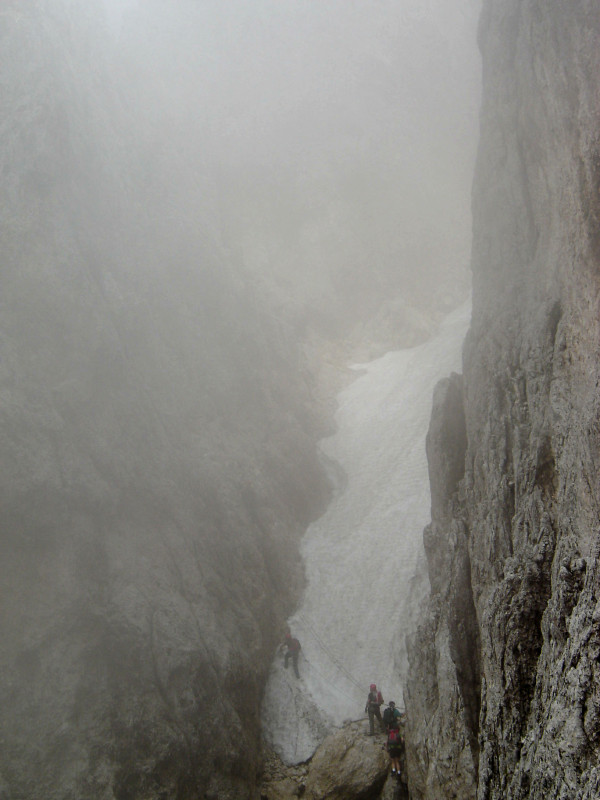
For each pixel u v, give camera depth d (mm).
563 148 17516
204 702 21250
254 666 24547
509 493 17141
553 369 16016
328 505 33906
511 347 20719
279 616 27844
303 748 23547
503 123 25625
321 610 28312
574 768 8703
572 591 11055
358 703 24625
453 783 15648
